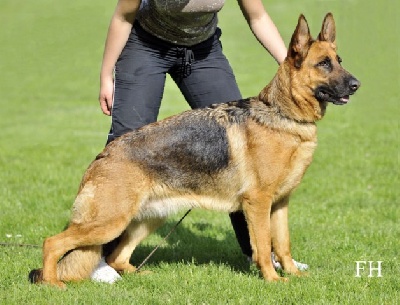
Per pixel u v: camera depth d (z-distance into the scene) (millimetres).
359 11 33375
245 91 28141
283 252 9078
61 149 19859
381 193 14648
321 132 21906
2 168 17109
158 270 9297
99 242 8336
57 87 30234
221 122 8625
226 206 8742
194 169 8547
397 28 30891
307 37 8539
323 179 15898
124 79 9367
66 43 35625
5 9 40938
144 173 8398
